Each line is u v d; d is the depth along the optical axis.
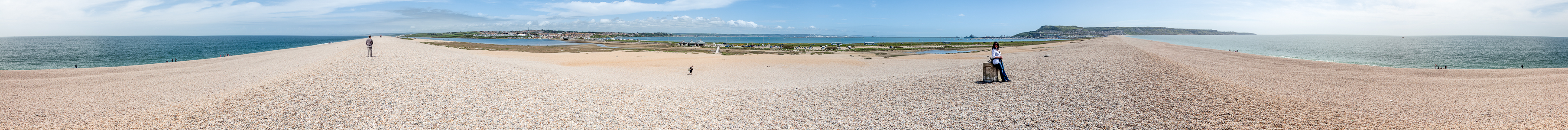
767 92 17.72
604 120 12.72
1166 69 23.69
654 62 38.31
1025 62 32.69
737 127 12.22
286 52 63.66
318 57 41.38
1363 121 12.75
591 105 14.39
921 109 14.12
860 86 19.30
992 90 17.17
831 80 23.30
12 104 16.31
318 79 19.25
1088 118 12.73
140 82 23.23
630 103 14.80
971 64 34.19
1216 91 16.59
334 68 23.98
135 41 156.12
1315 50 76.25
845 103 15.18
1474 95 17.44
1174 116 12.85
